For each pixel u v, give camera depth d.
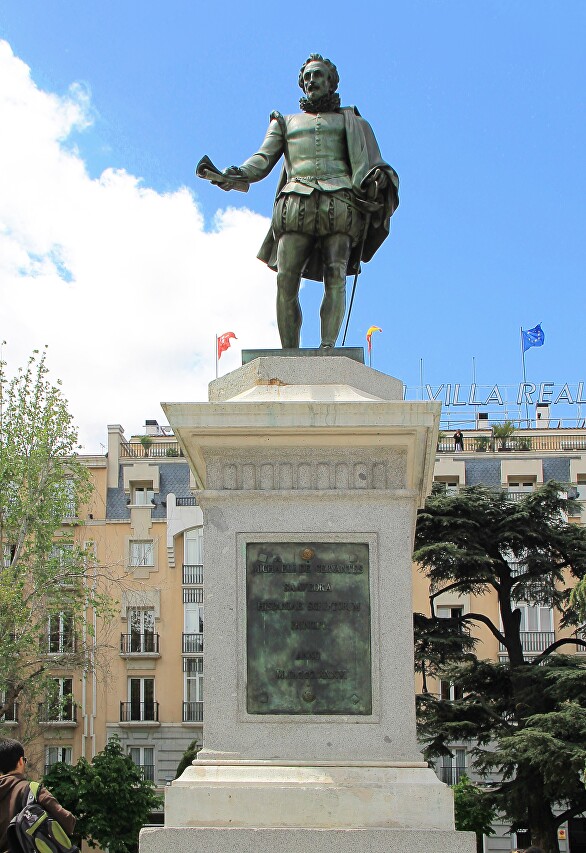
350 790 6.75
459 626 26.00
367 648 7.21
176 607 43.06
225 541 7.34
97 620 42.44
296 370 7.64
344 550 7.33
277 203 8.43
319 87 8.54
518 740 22.58
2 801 5.89
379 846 6.55
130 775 31.48
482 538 26.69
